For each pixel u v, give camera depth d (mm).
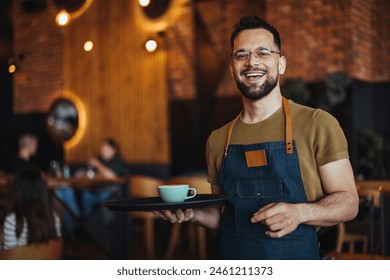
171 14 7430
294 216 1375
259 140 1634
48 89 8914
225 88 6883
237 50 1606
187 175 6805
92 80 8367
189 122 7262
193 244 5738
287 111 1605
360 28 6246
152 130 7672
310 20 6309
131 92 7918
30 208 2637
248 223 1600
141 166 7742
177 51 7391
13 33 9273
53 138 8836
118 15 8023
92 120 8383
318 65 6266
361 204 3203
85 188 4938
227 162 1683
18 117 9328
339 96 5812
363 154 6027
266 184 1580
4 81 9391
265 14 6633
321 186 1572
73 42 8562
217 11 6977
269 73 1582
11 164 6246
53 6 8680
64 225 5305
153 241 6465
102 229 5117
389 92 6465
